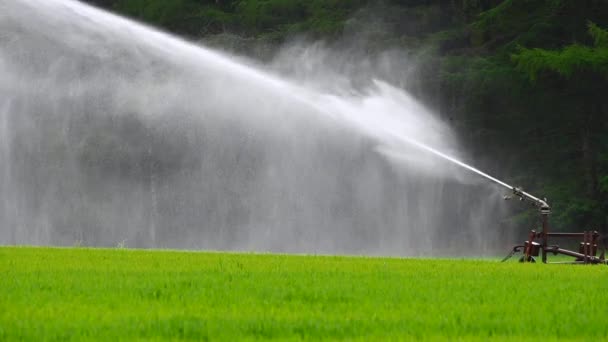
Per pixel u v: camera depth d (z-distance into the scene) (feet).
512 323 62.80
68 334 54.75
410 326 60.44
